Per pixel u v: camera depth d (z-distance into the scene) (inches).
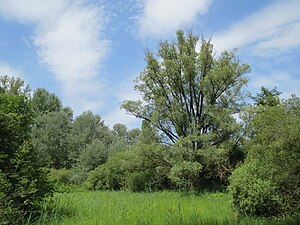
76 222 489.7
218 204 746.2
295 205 554.9
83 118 2691.9
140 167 1390.3
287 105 557.3
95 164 2021.4
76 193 1013.8
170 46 1411.2
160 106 1378.0
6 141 508.1
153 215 540.1
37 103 3097.9
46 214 501.0
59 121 2662.4
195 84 1368.1
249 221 515.8
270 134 536.1
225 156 1262.3
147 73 1400.1
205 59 1375.5
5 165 495.2
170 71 1364.4
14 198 477.7
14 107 536.4
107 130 2775.6
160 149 1315.2
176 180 1232.8
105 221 489.7
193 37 1400.1
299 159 511.2
